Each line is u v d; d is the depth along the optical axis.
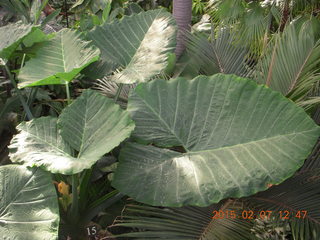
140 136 1.65
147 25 2.29
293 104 1.55
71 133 1.70
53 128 1.79
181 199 1.40
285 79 2.14
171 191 1.44
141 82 1.81
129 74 1.97
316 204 1.64
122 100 2.38
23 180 1.56
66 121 1.73
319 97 1.94
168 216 1.54
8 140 2.60
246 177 1.41
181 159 1.57
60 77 1.81
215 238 1.45
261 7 2.97
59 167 1.47
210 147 1.59
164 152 1.62
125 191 1.48
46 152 1.63
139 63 2.07
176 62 2.69
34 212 1.47
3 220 1.44
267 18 2.92
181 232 1.47
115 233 1.99
